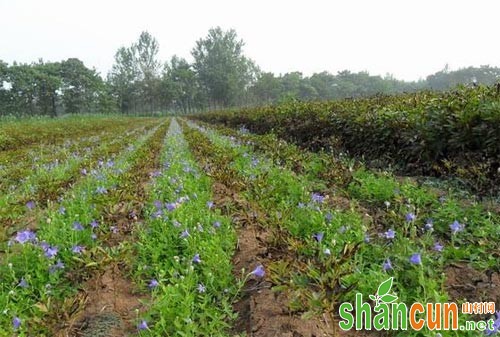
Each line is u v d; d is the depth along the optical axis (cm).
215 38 10144
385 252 365
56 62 8400
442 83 9156
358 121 876
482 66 8650
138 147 1411
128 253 408
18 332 301
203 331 301
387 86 9912
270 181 662
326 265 299
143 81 9594
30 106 7519
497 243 387
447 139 656
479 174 541
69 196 665
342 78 11556
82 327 329
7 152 1515
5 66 6769
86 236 464
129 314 345
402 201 498
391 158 809
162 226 466
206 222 479
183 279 346
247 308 346
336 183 623
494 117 559
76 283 380
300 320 318
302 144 1203
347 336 300
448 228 461
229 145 1202
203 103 10594
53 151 1533
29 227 551
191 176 782
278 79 9256
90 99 8750
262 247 412
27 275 364
